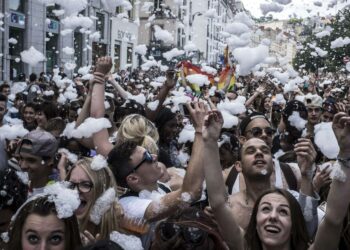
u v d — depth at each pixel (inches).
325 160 144.1
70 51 305.3
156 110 192.5
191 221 85.0
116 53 1056.2
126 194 110.0
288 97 410.3
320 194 122.6
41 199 80.7
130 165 108.7
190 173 105.8
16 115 273.9
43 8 812.6
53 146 129.2
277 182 138.1
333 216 93.7
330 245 95.3
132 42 1119.6
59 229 79.5
